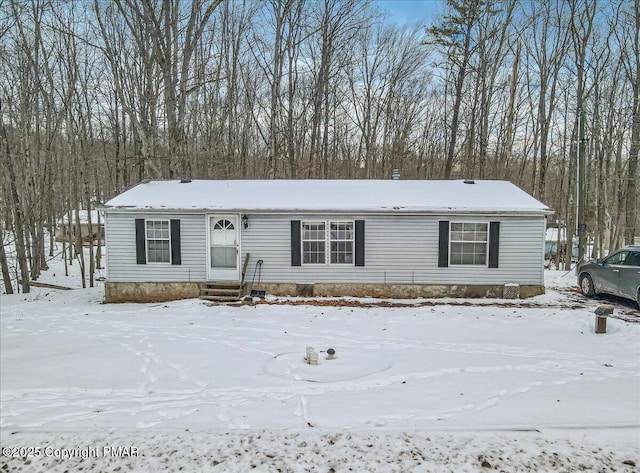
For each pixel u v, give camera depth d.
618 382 5.68
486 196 13.05
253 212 12.45
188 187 14.07
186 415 4.71
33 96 17.92
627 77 18.20
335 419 4.51
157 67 17.58
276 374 6.27
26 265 14.59
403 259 12.54
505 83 22.75
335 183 14.60
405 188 13.96
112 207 12.27
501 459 3.50
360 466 3.41
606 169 21.23
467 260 12.51
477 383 5.68
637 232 27.28
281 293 12.71
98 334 8.85
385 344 7.94
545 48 21.78
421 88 27.19
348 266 12.65
